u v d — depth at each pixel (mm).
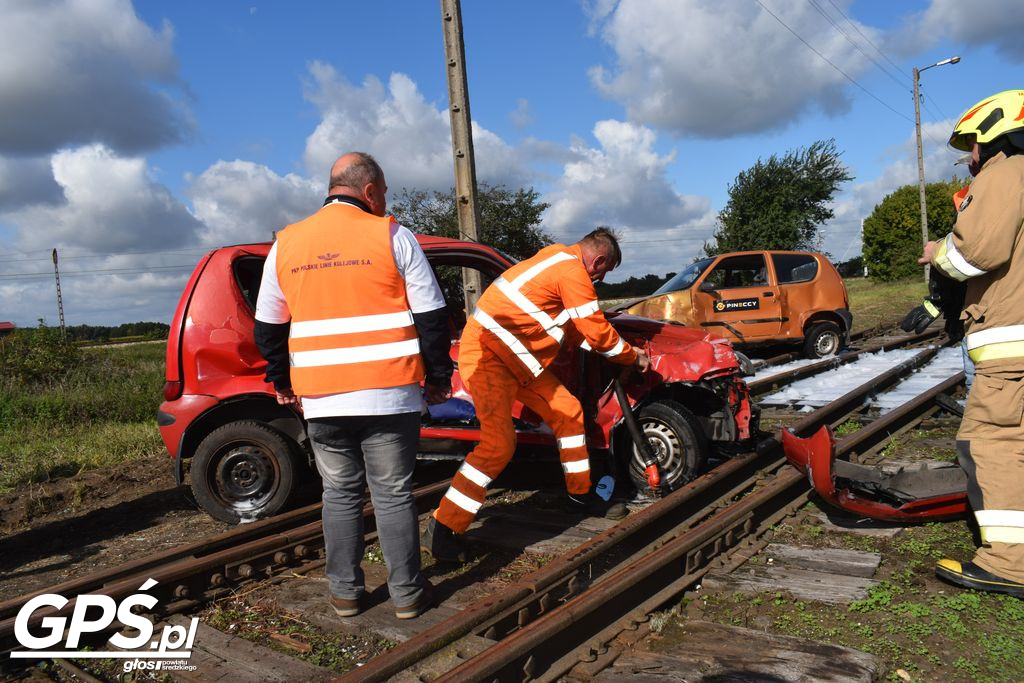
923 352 11211
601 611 3168
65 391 11523
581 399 4969
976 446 3438
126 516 5434
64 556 4621
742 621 3219
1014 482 3311
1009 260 3266
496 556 4094
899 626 3080
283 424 4867
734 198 33719
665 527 4457
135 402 10641
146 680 2932
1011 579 3291
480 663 2594
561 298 4180
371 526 4617
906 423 6902
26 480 6645
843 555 3867
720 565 3814
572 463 4328
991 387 3352
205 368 4805
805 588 3479
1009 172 3219
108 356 15523
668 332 5309
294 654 3094
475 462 3936
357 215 3223
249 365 4828
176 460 4840
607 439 5008
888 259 41906
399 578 3291
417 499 4914
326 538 3346
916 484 4648
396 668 2693
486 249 5320
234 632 3320
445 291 8859
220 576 3744
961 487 4559
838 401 7383
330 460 3291
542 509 4910
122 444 7930
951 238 3371
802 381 9953
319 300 3135
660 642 3049
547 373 4328
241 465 4789
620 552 4051
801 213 32312
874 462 5762
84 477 6715
